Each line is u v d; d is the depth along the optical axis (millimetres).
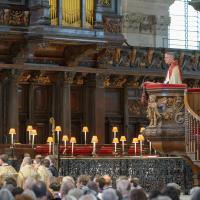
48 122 43969
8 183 18109
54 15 39625
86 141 44719
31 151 36000
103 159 30078
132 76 46438
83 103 44906
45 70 42625
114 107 46750
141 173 30594
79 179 18688
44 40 39250
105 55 44125
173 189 14141
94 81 44500
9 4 39375
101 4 41688
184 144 23359
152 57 46531
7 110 41875
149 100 23719
